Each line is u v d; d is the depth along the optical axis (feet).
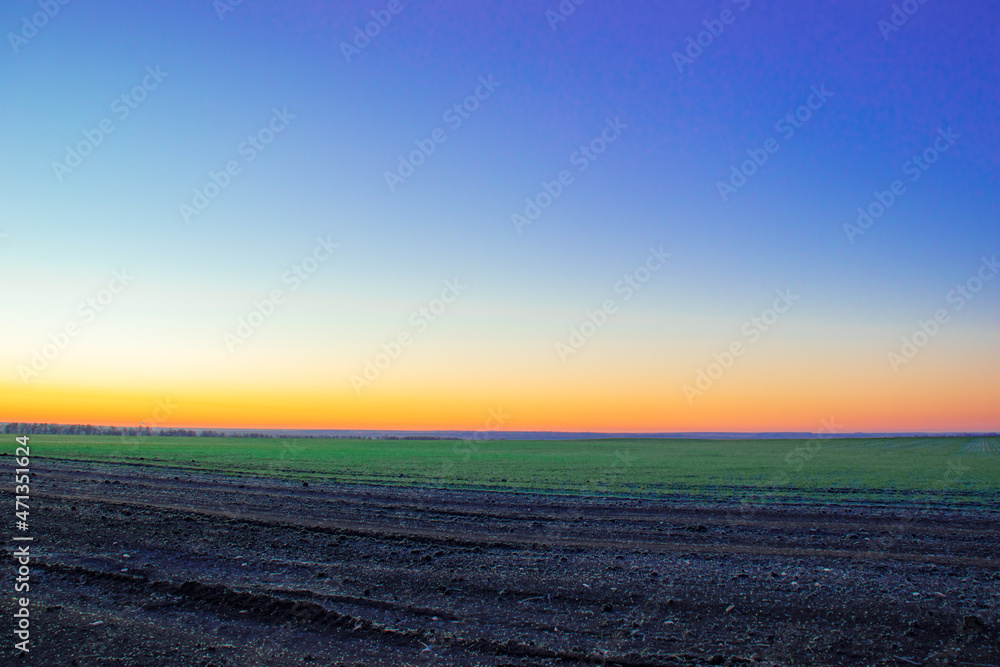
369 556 47.47
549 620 34.35
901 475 124.26
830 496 86.74
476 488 94.99
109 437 314.96
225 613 34.37
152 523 56.44
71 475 96.02
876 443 384.88
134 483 88.12
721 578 41.88
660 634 32.42
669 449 292.61
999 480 112.47
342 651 29.91
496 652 30.04
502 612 35.53
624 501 80.59
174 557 45.80
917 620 33.83
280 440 406.41
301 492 84.17
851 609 35.55
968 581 41.11
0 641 29.73
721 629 33.06
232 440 369.30
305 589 38.50
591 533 58.13
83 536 50.80
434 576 42.22
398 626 33.27
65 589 37.83
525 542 53.47
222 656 29.04
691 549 51.16
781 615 34.88
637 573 43.16
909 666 28.78
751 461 179.83
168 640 30.68
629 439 538.06
